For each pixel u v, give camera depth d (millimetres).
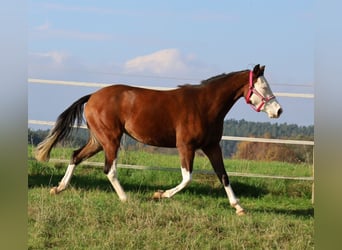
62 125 8078
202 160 10820
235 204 7426
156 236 6145
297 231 6461
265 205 8242
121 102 7848
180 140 7645
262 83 7676
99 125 7836
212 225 6539
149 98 7824
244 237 6215
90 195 7773
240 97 7848
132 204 7098
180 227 6449
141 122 7762
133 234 6137
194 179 9172
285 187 9000
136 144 11031
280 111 7656
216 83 7758
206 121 7629
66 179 7965
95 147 8125
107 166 7754
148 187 8875
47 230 6230
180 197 8242
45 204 7008
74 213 6789
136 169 9414
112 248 5875
